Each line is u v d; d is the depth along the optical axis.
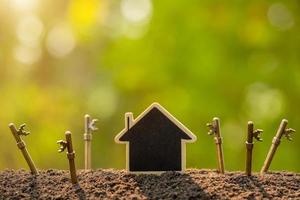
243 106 18.67
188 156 18.83
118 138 6.86
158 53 19.62
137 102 20.77
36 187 6.62
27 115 24.33
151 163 6.85
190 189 6.42
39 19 25.92
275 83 18.34
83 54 26.88
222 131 18.84
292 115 18.33
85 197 6.35
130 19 20.80
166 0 19.20
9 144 21.94
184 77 19.16
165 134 6.86
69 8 23.66
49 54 26.61
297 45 18.22
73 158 6.61
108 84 25.02
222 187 6.50
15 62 25.16
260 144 18.33
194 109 18.95
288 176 6.94
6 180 6.82
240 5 18.44
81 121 25.50
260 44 18.41
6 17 24.95
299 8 18.19
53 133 24.44
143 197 6.28
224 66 18.61
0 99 24.27
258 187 6.54
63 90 26.17
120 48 20.52
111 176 6.80
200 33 18.78
